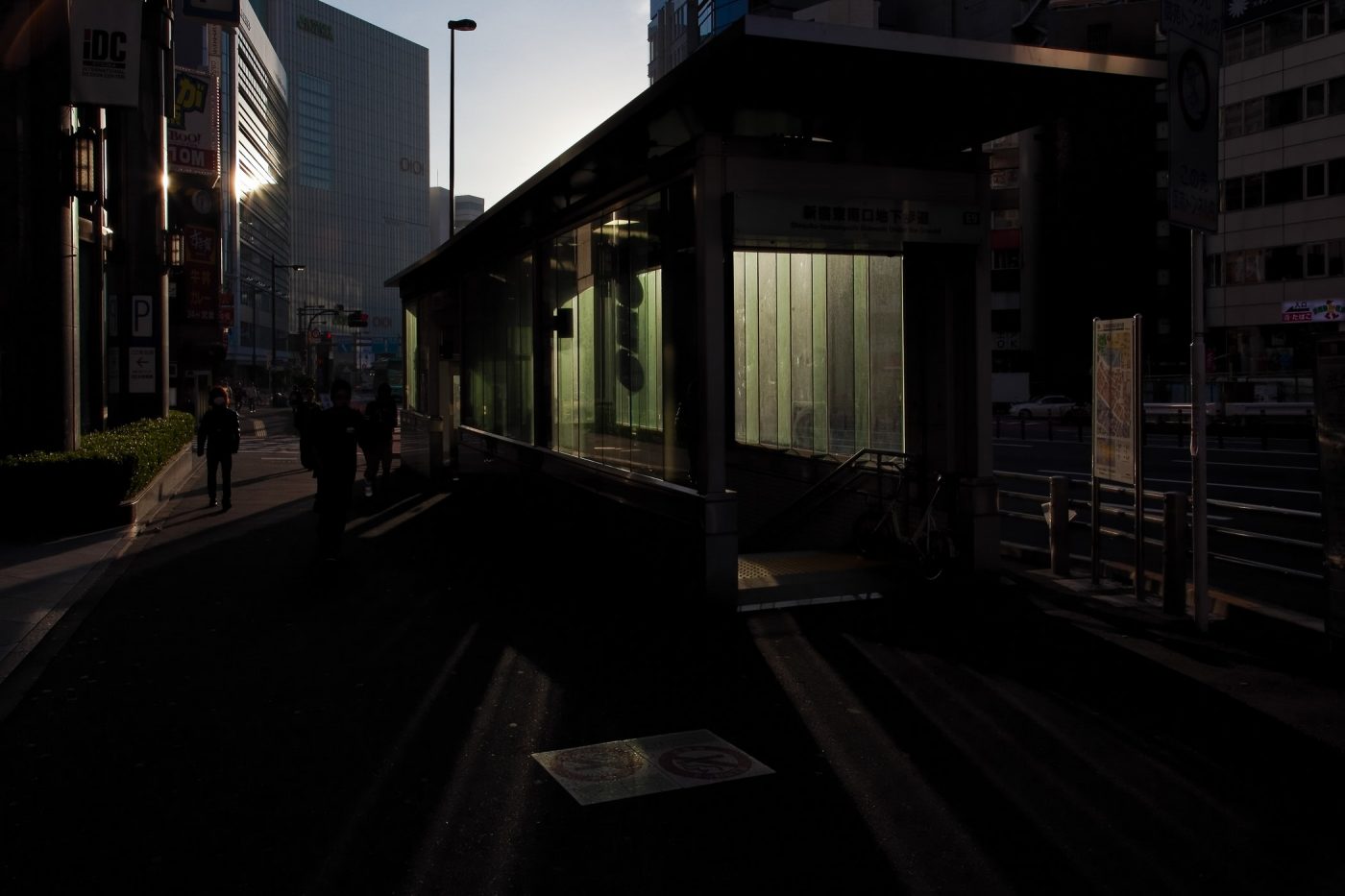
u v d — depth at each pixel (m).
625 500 9.50
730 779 4.72
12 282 14.19
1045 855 3.96
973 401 9.09
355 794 4.54
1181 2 7.33
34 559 10.53
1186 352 63.06
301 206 169.38
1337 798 4.52
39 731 5.38
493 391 14.74
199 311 35.91
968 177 8.88
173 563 10.55
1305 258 48.47
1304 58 47.81
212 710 5.75
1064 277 65.12
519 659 6.83
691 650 7.03
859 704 5.84
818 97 7.49
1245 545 12.32
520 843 4.04
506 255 13.77
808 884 3.72
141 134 23.70
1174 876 3.79
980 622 7.77
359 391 76.75
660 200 8.73
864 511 10.40
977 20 56.91
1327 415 6.55
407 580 9.66
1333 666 6.54
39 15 14.42
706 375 7.96
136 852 3.96
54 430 14.39
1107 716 5.61
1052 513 9.57
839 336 10.94
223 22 23.94
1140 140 63.22
